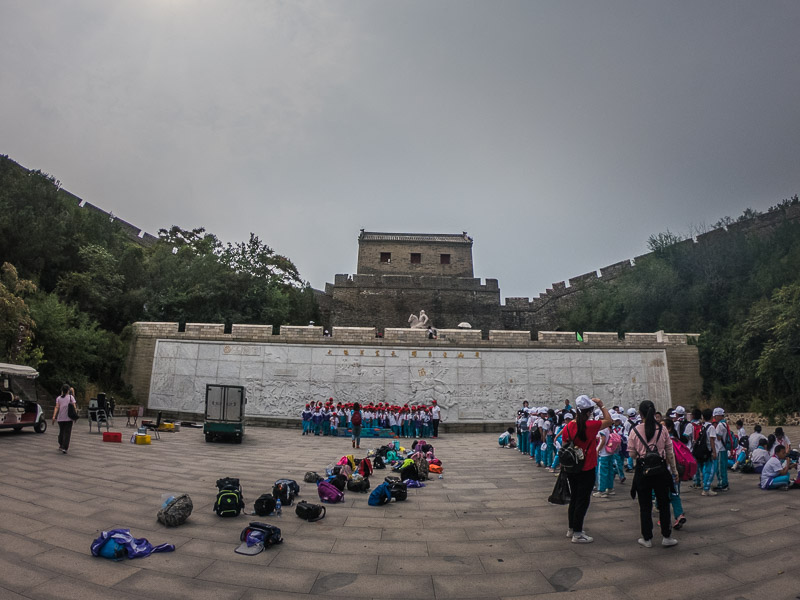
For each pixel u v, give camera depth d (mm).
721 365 28562
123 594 4746
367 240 54469
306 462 13375
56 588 4789
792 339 23547
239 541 6406
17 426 15672
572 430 6734
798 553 6090
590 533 7070
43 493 8250
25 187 29828
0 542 5898
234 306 35469
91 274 29547
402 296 47844
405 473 11117
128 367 28422
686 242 37781
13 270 22016
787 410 23641
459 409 27312
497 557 6051
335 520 7637
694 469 6984
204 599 4715
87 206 40844
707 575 5426
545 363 28250
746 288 31391
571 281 47812
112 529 6262
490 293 48375
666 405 28234
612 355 28688
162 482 9727
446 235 56031
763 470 10477
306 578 5312
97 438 16141
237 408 17984
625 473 12609
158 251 38094
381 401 27219
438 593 5004
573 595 4949
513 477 11898
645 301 36156
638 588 5102
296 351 27797
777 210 36156
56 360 23844
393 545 6484
